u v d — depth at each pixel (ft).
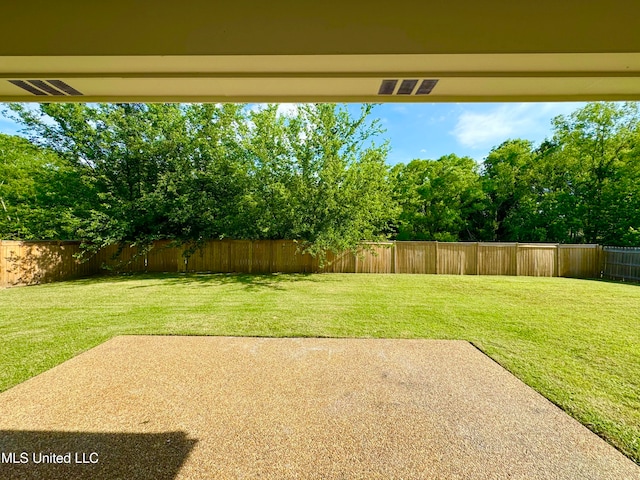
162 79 6.48
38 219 35.81
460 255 38.88
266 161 33.63
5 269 27.76
